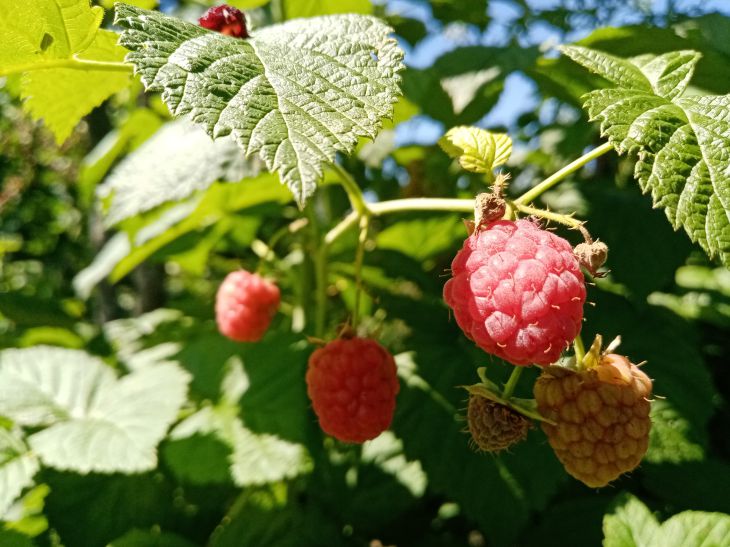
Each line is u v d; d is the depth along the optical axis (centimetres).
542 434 12
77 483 13
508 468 12
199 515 14
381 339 16
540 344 7
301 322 17
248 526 13
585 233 8
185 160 16
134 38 8
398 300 15
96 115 26
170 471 13
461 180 19
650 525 10
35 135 45
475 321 8
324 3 15
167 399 14
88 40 9
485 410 9
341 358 11
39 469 13
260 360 15
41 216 50
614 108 8
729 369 15
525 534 13
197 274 23
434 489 12
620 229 14
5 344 19
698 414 12
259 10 19
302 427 14
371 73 8
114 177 16
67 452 12
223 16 9
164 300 28
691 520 10
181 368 15
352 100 8
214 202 18
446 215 17
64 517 13
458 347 14
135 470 12
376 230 20
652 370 13
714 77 13
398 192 21
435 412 13
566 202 15
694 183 8
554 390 8
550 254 8
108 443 12
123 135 20
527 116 22
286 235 20
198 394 15
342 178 12
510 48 16
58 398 14
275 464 13
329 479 14
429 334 15
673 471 12
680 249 14
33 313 21
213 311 21
